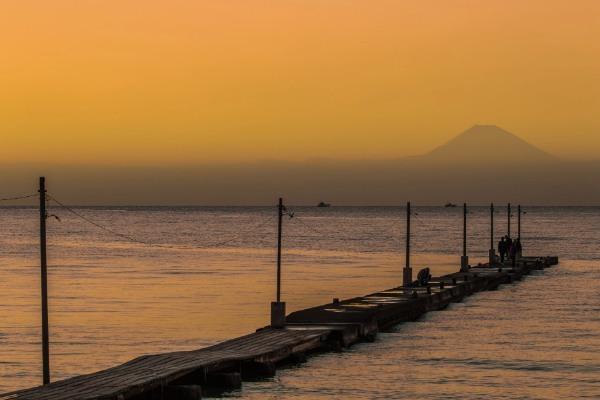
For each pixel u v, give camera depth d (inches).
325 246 6018.7
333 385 1489.9
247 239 7027.6
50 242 6328.7
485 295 2989.7
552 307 2623.0
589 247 6171.3
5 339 1892.2
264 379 1534.2
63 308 2411.4
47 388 1213.7
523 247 6166.3
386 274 3695.9
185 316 2271.2
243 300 2652.6
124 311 2354.8
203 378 1413.6
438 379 1542.8
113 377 1293.1
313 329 1850.4
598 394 1435.8
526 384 1504.7
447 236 7711.6
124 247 5728.3
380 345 1909.4
